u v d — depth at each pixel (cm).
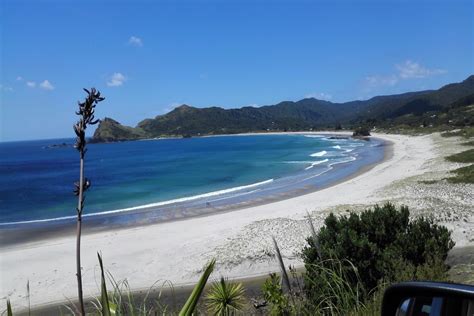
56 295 1636
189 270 1797
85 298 1556
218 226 2488
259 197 3700
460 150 6122
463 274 991
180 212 3275
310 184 4238
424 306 236
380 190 3262
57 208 4003
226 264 1803
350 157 6975
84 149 176
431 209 2344
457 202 2558
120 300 317
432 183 3272
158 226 2717
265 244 1967
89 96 175
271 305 488
